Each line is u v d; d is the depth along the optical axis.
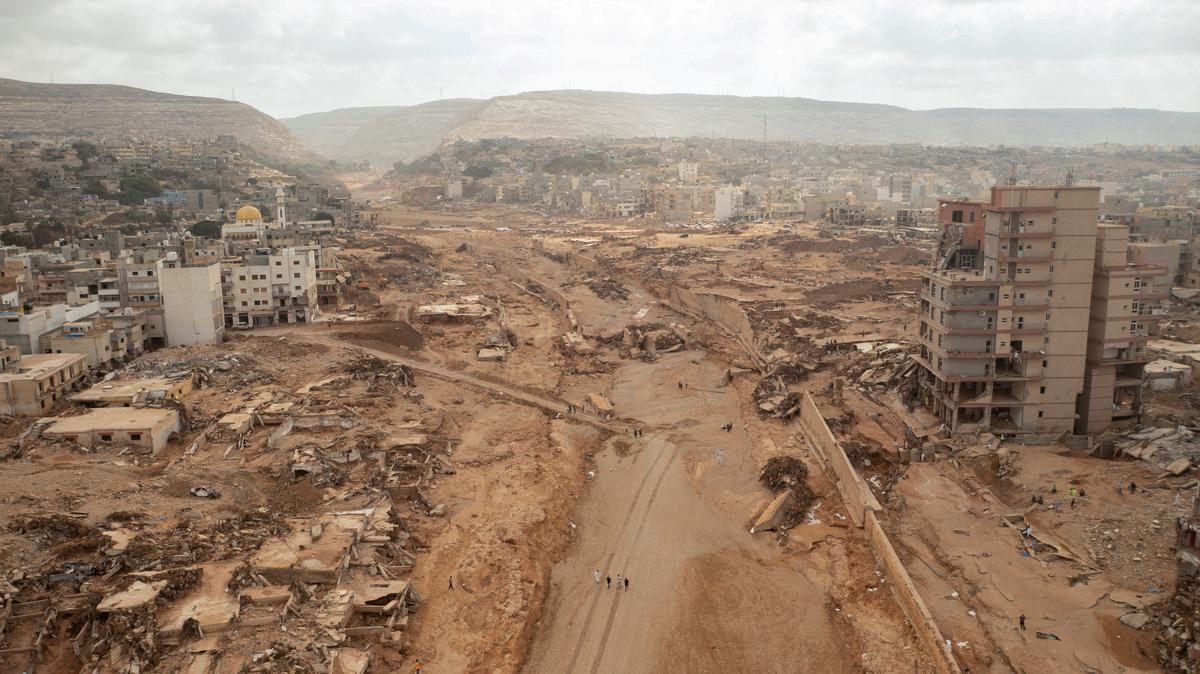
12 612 62.66
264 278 159.25
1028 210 95.88
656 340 168.50
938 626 66.38
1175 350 129.62
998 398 103.00
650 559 84.19
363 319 165.88
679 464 108.62
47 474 86.19
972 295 99.31
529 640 69.88
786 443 111.88
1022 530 79.88
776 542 86.81
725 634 71.38
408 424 113.00
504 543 81.81
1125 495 83.88
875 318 173.00
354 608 67.00
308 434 105.69
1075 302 98.38
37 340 123.12
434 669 63.06
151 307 143.88
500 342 162.38
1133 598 67.75
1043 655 62.16
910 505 86.69
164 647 59.38
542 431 116.62
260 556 71.19
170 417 102.00
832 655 68.12
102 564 68.94
